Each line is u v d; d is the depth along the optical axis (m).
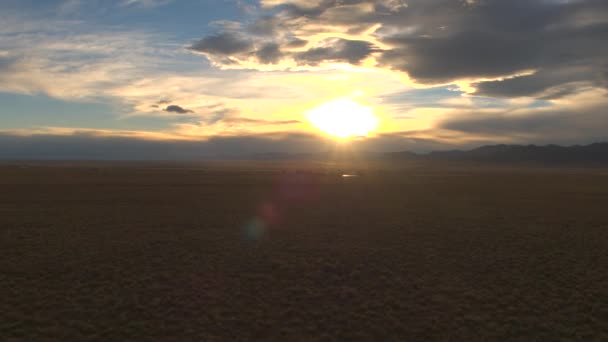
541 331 13.11
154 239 25.94
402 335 12.80
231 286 17.09
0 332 12.41
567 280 18.25
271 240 26.20
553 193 62.12
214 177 95.06
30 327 12.83
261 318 13.93
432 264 20.80
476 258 22.05
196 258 21.45
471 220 35.06
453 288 17.11
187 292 16.25
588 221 34.88
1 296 15.45
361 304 15.27
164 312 14.27
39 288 16.47
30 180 73.62
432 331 13.09
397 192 62.81
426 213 39.34
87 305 14.76
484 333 12.94
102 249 23.03
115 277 17.95
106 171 115.25
